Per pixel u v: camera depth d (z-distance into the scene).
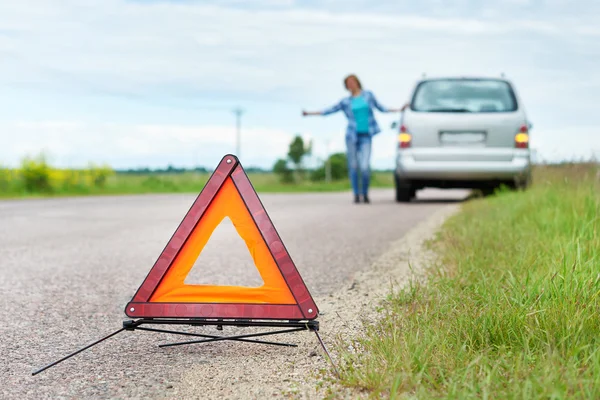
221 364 3.16
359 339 3.41
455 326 3.19
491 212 8.34
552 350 2.79
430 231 8.21
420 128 12.10
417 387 2.55
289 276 3.19
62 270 5.94
